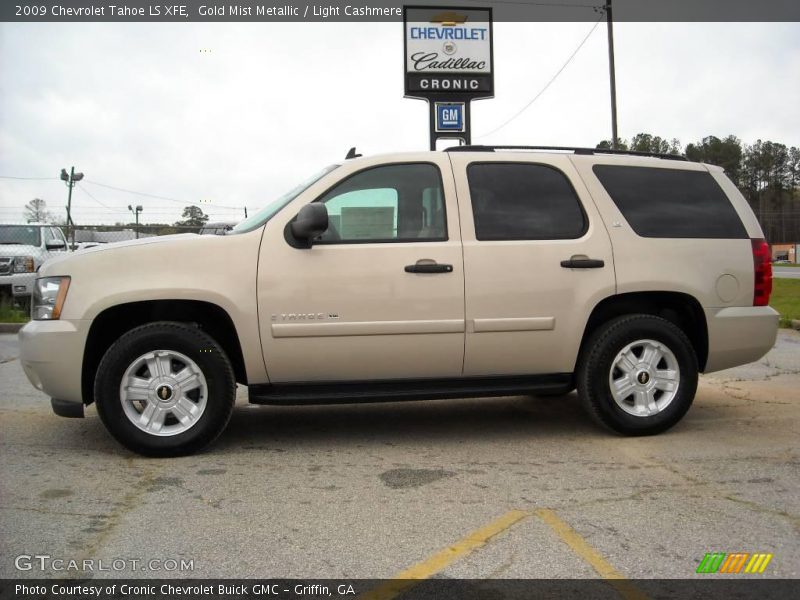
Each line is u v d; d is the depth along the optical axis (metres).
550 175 5.08
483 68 19.59
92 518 3.59
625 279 4.95
